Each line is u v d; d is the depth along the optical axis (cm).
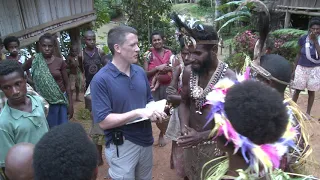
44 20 611
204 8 1479
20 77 217
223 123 120
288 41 799
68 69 653
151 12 810
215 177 142
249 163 122
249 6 216
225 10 1122
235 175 130
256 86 120
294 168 164
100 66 502
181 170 302
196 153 248
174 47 749
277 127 114
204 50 223
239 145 115
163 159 421
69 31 775
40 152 112
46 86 365
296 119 172
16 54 446
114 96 242
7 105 221
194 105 246
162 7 816
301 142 166
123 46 236
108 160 261
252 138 115
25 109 227
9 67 212
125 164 253
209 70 233
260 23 204
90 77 502
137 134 252
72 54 653
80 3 754
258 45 201
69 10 704
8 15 508
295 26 1095
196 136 228
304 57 512
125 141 250
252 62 194
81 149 113
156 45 434
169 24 829
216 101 143
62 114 383
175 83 320
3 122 212
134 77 254
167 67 409
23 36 540
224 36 1080
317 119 522
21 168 157
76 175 109
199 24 220
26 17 556
